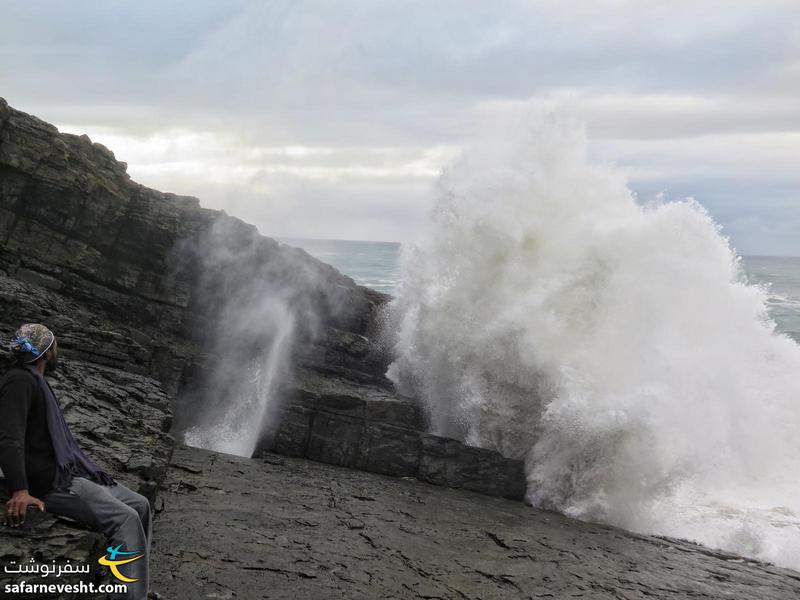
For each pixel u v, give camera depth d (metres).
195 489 7.58
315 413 10.95
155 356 11.15
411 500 9.09
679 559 8.22
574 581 6.90
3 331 8.41
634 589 6.92
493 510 9.32
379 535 7.33
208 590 5.25
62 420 4.32
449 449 10.56
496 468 10.61
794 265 86.44
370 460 10.61
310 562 6.21
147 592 4.28
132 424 7.28
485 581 6.56
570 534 8.64
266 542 6.46
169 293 12.24
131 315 11.91
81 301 11.47
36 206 11.16
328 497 8.41
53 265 11.22
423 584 6.23
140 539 4.24
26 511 4.26
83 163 11.56
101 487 4.29
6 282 10.27
